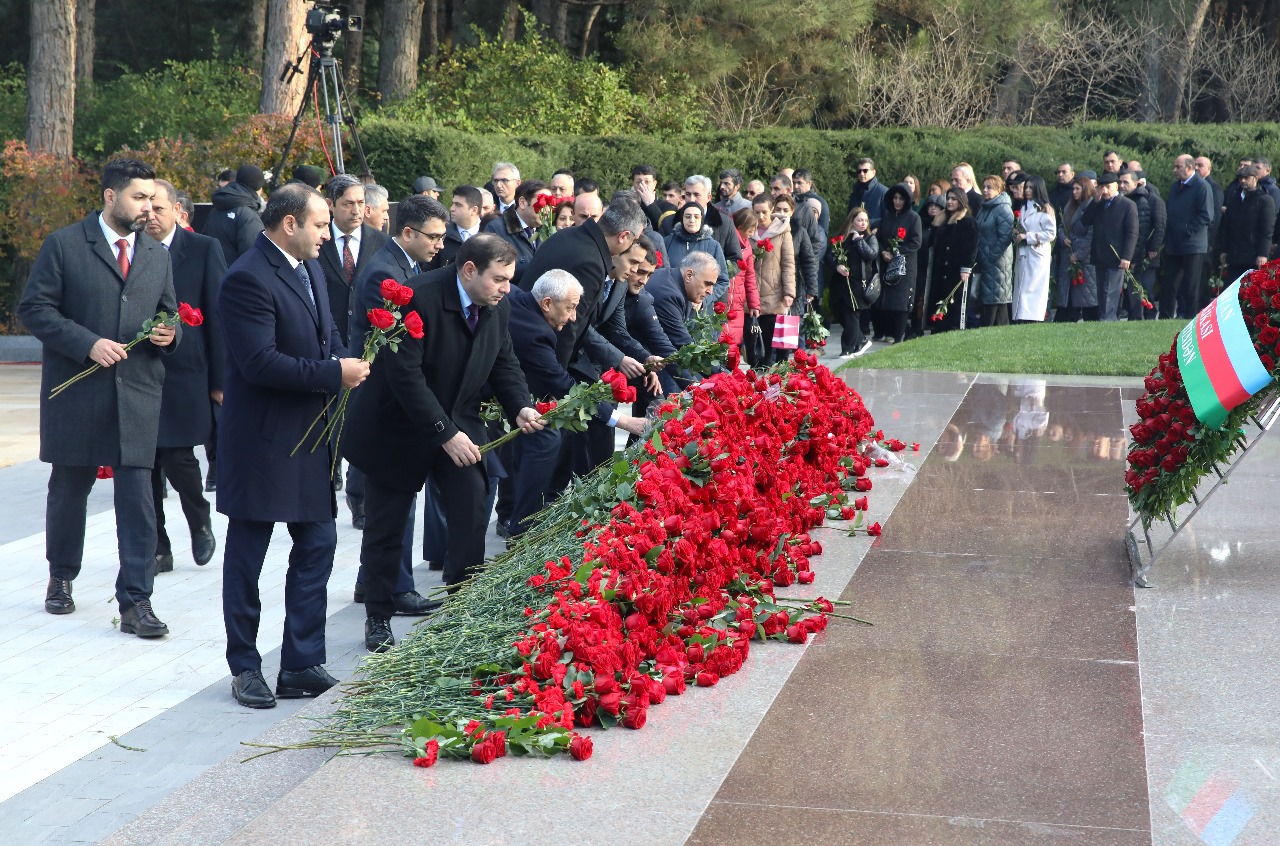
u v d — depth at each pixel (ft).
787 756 11.23
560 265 22.38
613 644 12.45
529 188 29.35
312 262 17.25
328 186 26.94
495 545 24.57
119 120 77.25
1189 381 16.11
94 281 19.97
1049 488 21.38
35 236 63.72
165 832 10.92
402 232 20.57
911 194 54.13
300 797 10.55
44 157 64.28
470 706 12.32
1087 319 59.41
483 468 18.07
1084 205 56.13
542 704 11.77
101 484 31.76
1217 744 11.34
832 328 66.95
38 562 24.34
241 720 16.58
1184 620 14.66
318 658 17.49
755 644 14.15
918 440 25.88
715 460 15.64
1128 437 25.88
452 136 55.16
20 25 112.98
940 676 13.08
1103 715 12.02
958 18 90.02
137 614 20.02
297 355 16.70
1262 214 57.16
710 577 14.24
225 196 30.58
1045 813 10.09
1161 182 67.87
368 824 10.06
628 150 65.77
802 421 20.45
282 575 23.61
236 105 72.33
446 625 14.46
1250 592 15.67
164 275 20.67
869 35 92.22
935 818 10.03
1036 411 29.37
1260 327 15.70
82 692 17.61
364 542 18.61
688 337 27.04
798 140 67.51
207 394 24.02
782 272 44.45
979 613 15.05
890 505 20.36
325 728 12.61
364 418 18.03
